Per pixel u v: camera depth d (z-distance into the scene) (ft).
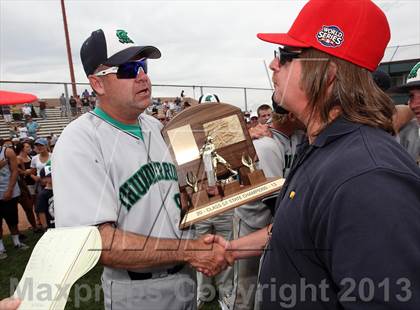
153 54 4.74
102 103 4.47
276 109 4.15
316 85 2.80
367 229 2.17
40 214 18.39
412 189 2.27
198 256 4.13
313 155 2.84
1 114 38.22
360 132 2.62
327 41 2.75
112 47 4.27
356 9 2.72
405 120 8.16
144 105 4.42
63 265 2.81
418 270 2.12
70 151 3.91
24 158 22.04
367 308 2.17
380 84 7.02
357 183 2.27
